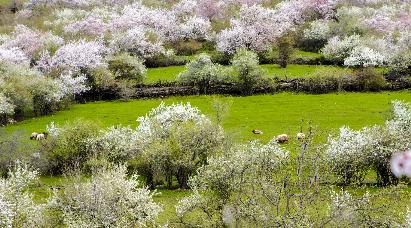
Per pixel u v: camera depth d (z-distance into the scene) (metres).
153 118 63.78
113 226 32.16
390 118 71.12
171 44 137.50
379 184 48.16
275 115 82.56
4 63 102.94
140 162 54.09
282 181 25.41
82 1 176.62
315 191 24.19
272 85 98.69
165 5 170.75
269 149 45.62
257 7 144.25
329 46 118.06
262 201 27.64
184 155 51.88
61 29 145.88
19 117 90.81
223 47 125.62
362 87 96.81
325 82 97.12
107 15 156.50
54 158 58.97
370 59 108.00
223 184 35.28
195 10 159.38
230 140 56.88
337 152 47.25
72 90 96.50
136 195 35.69
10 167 57.00
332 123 76.06
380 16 142.50
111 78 100.88
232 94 99.00
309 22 148.00
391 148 47.84
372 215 26.97
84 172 54.34
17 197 32.62
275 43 122.06
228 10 162.38
